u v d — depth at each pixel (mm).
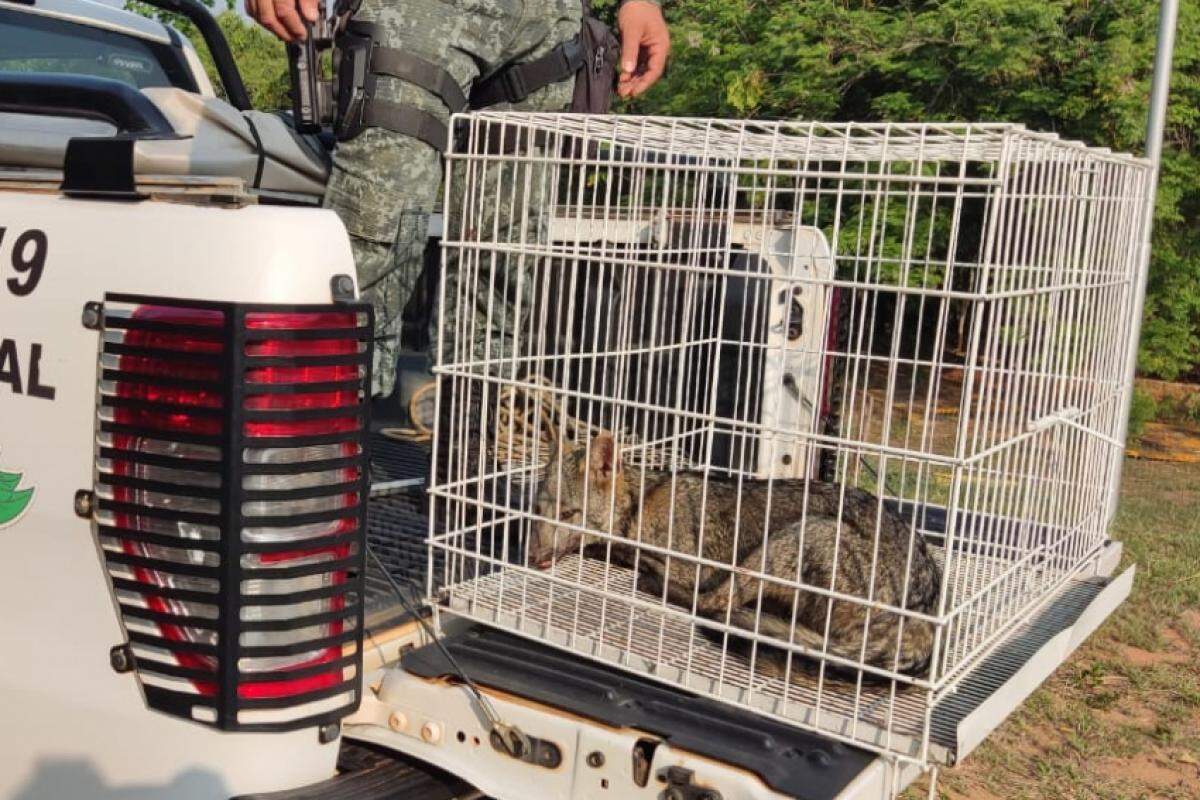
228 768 2451
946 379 10227
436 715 2871
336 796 2576
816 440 2789
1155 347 12844
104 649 2508
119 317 2432
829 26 12422
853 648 3016
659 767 2568
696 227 4156
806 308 4906
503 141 3199
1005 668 3068
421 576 3465
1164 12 5109
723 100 12789
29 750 2646
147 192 2531
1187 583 7441
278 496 2381
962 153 2695
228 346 2318
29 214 2615
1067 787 4887
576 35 4242
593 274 4918
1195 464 11891
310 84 3789
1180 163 11750
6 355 2580
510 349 4195
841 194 3496
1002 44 11484
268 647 2410
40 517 2543
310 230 2441
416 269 4070
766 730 2676
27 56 5203
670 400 5000
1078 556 3881
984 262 2447
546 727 2707
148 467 2404
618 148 4008
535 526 3607
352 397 2508
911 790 4742
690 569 3691
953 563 3758
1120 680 6043
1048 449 3455
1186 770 5121
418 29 3664
